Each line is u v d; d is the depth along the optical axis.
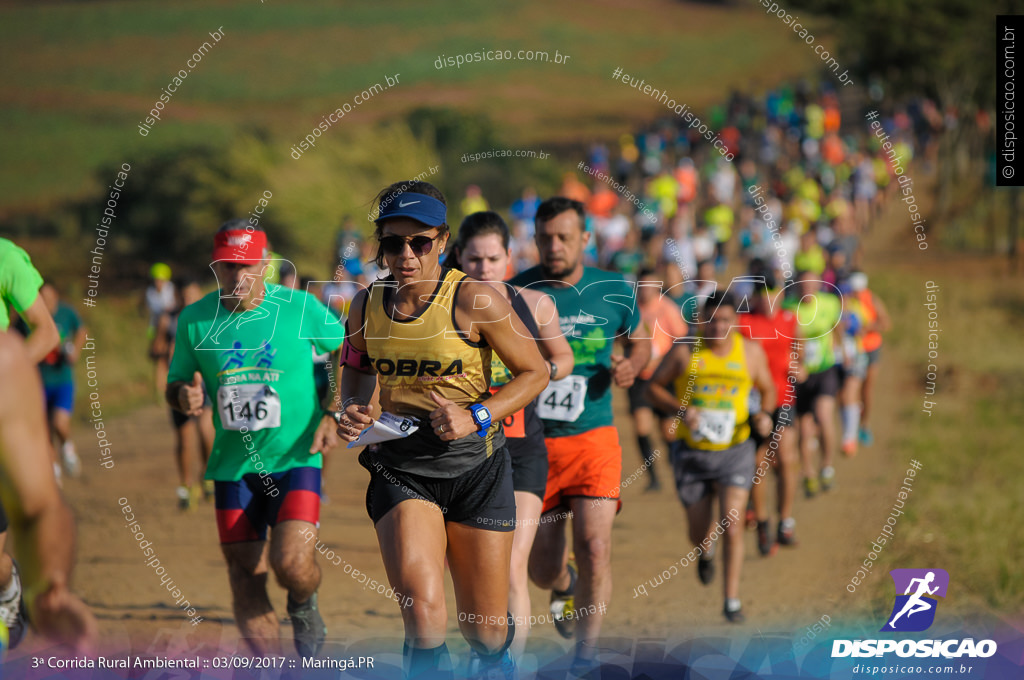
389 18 168.12
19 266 13.01
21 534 7.52
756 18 193.50
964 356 41.66
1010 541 19.14
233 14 164.75
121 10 164.75
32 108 104.25
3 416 7.30
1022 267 61.09
